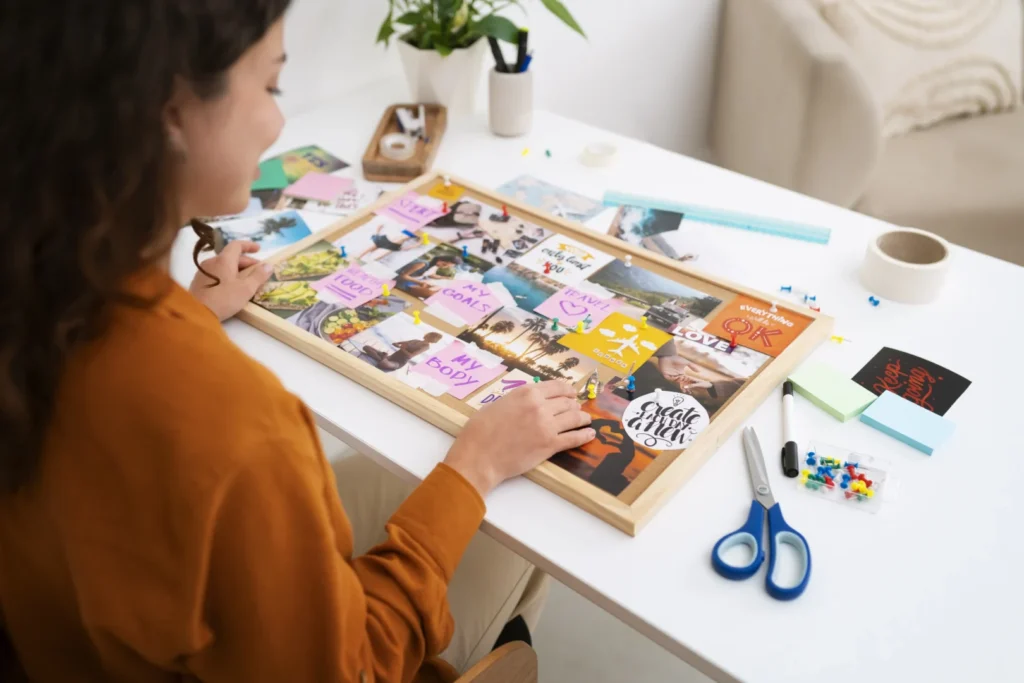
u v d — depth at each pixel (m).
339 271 1.01
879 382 0.89
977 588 0.70
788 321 0.95
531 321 0.94
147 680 0.62
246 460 0.53
